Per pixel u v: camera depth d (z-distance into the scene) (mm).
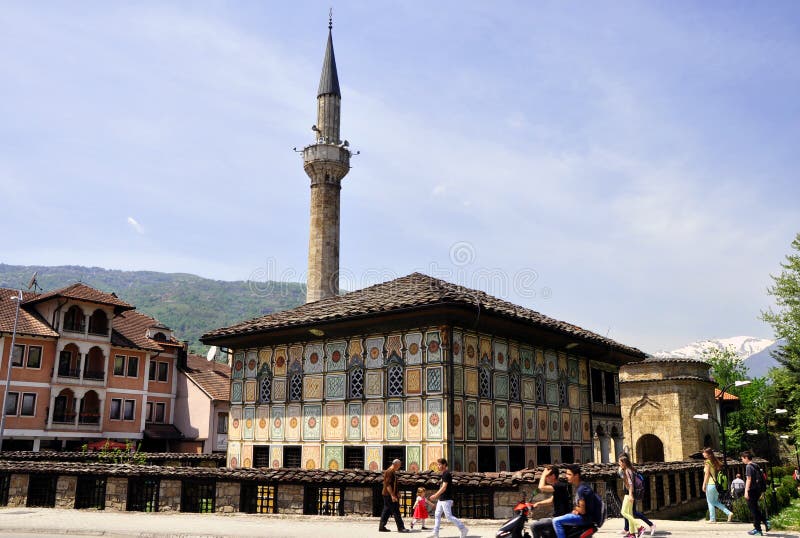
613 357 29625
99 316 49375
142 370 51781
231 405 26109
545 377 25375
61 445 46219
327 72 57062
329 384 23109
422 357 20875
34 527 16484
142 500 19672
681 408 46312
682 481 25016
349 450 22094
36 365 45219
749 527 17094
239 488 18438
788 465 56719
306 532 14852
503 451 22109
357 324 22078
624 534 14516
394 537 14148
